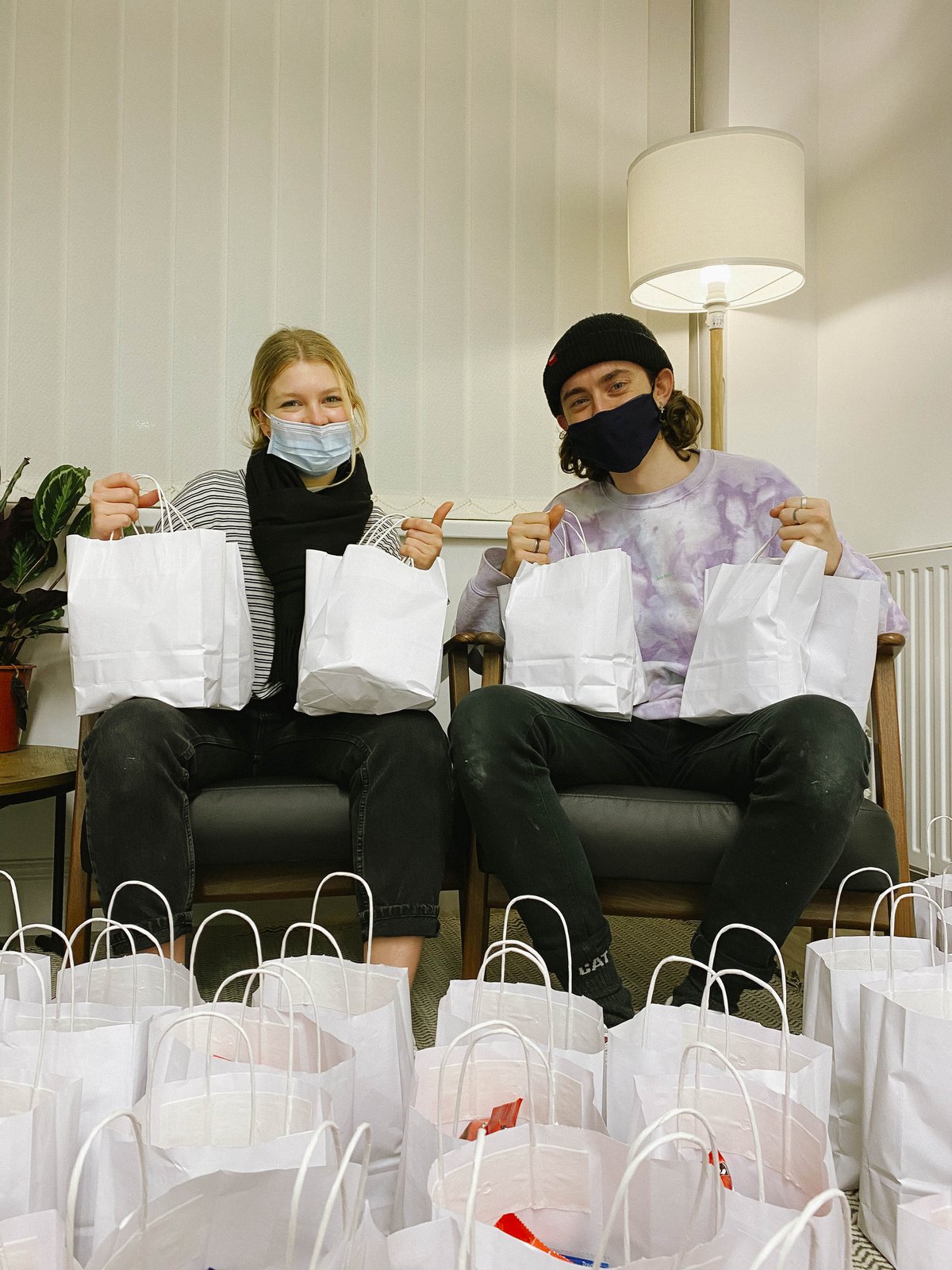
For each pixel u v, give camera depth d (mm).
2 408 2168
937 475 2045
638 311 2469
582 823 1364
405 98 2365
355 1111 860
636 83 2482
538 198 2422
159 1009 910
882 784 1472
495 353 2385
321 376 1667
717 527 1622
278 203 2297
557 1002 955
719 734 1446
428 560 1484
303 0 2324
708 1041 907
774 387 2443
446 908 2197
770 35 2432
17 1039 836
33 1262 563
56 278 2195
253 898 1423
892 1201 847
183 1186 590
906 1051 845
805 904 1245
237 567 1438
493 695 1388
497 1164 700
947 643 1947
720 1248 560
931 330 2068
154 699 1370
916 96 2119
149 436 2223
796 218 2066
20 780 1615
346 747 1415
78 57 2219
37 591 2006
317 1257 470
